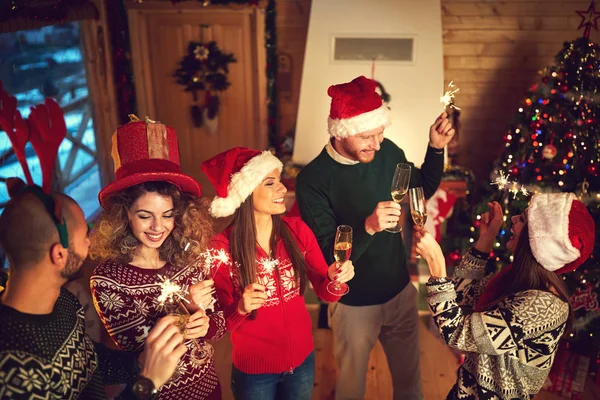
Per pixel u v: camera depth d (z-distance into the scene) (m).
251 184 1.85
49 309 1.21
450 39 4.75
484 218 1.99
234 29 5.05
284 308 1.98
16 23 3.14
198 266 1.78
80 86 4.55
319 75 4.44
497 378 1.69
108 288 1.62
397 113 4.43
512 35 4.68
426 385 2.96
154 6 4.96
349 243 1.89
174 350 1.34
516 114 3.57
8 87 3.35
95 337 3.17
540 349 1.62
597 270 2.94
